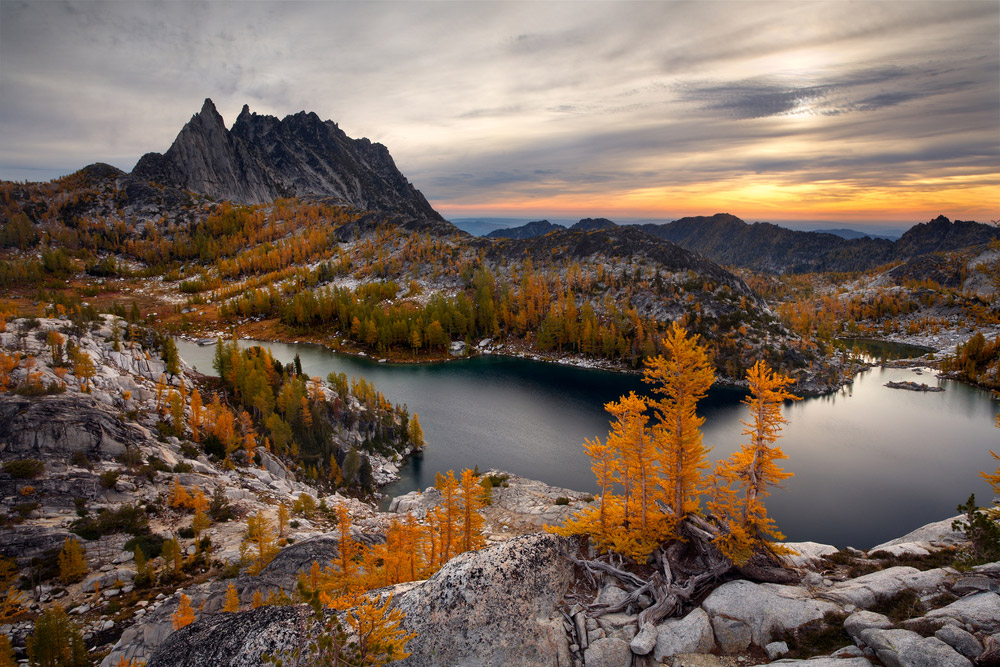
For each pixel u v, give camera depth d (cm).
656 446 3222
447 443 10600
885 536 6906
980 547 2802
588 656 2422
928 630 2084
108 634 3728
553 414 12381
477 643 2411
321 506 6875
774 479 3000
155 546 5019
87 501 5484
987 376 16038
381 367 16862
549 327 18725
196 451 7394
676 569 2919
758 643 2405
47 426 5994
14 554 4531
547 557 2909
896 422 12106
